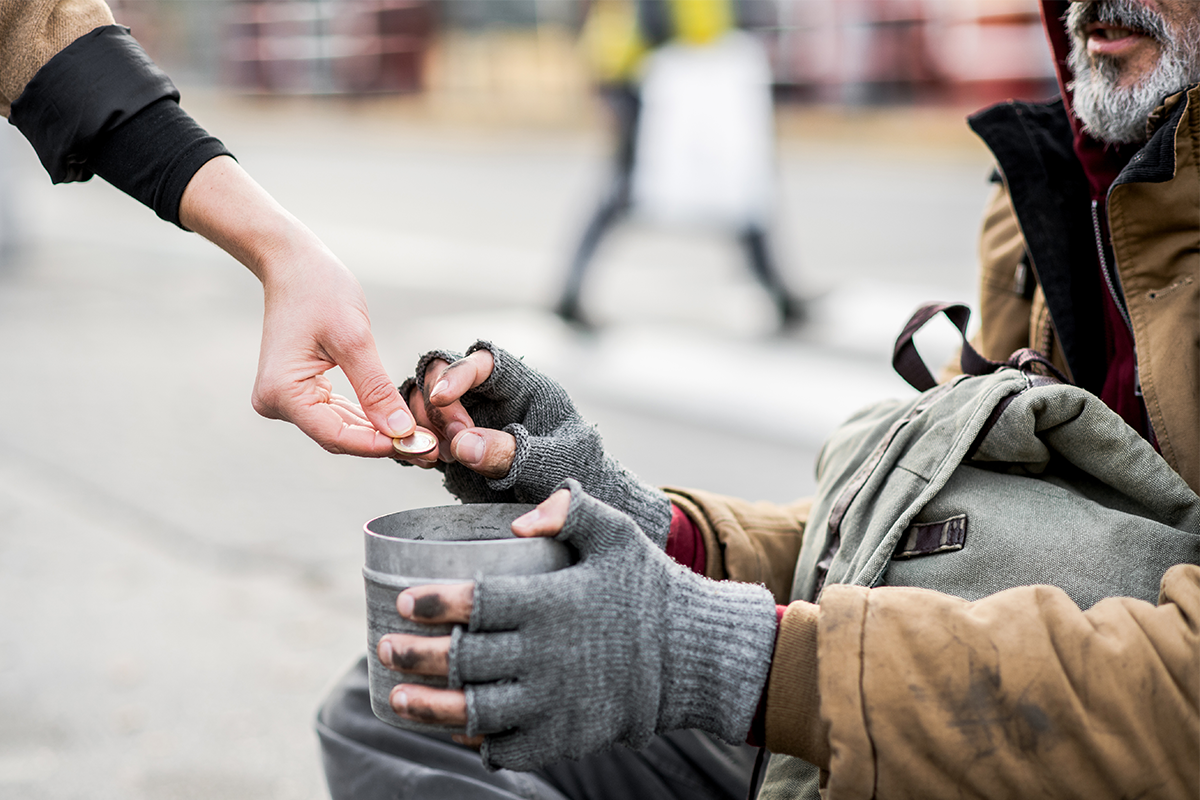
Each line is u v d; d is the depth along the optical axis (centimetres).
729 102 617
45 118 114
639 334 652
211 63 2862
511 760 90
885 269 825
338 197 1422
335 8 2578
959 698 89
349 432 109
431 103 2452
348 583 336
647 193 620
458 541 97
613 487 116
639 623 91
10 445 478
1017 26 1523
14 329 731
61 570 347
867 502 117
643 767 132
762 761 124
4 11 114
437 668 89
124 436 491
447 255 997
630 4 613
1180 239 114
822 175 1405
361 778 124
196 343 691
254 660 289
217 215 112
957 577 106
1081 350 132
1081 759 88
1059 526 105
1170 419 112
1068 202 134
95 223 1285
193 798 227
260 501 407
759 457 446
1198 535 103
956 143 1549
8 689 272
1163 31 118
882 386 526
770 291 646
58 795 228
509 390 115
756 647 95
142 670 283
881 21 1661
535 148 1939
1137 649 90
